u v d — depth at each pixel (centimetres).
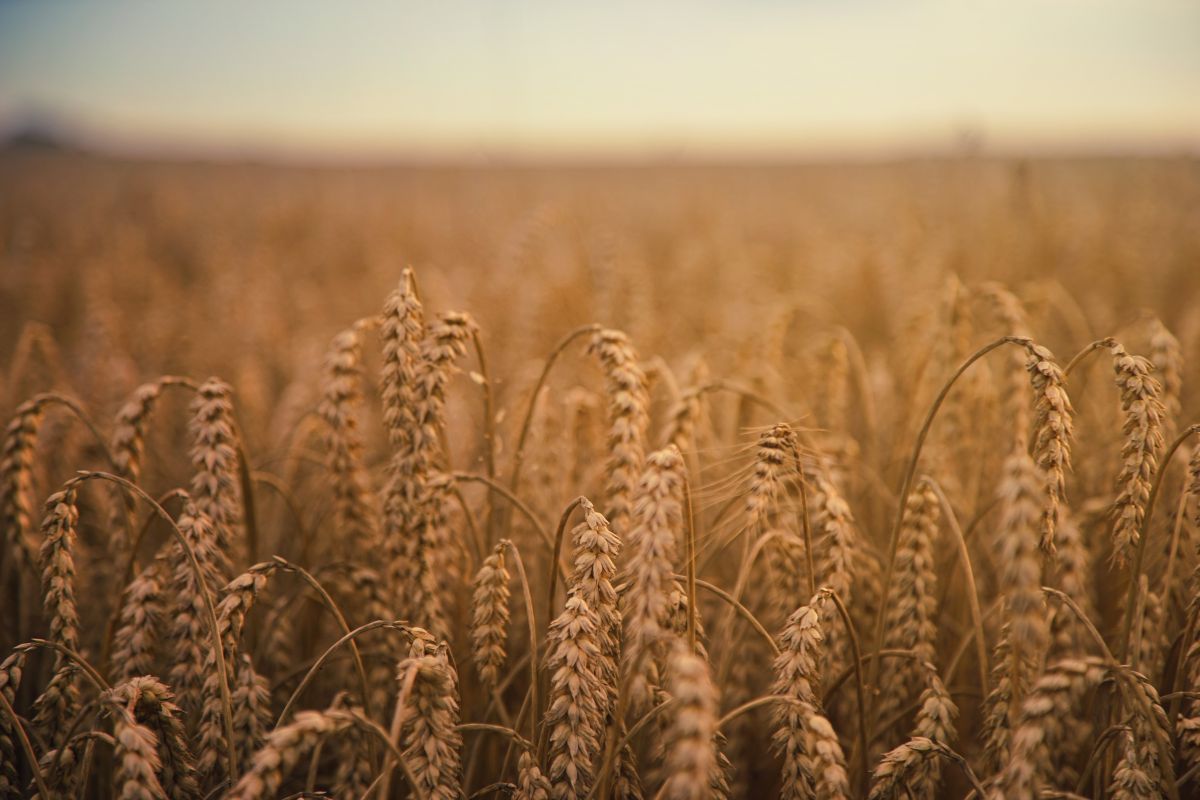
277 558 251
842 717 320
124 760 193
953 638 377
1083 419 453
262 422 557
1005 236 791
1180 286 938
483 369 321
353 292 1138
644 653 190
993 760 248
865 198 2164
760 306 838
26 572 319
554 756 226
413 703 214
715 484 287
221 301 980
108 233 1542
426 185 3077
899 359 584
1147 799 211
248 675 254
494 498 364
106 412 489
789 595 300
